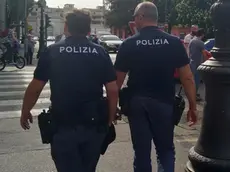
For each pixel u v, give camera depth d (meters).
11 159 4.61
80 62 2.60
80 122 2.61
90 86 2.62
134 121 3.17
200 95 9.59
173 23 34.00
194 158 3.94
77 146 2.62
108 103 2.72
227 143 3.73
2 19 29.17
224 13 3.57
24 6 26.16
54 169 4.29
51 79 2.63
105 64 2.67
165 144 3.19
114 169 4.31
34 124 6.37
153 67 3.11
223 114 3.71
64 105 2.60
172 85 3.20
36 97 2.70
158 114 3.12
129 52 3.15
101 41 35.34
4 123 6.45
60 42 2.69
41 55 2.67
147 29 3.21
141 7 3.24
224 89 3.67
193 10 31.64
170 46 3.13
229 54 3.61
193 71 8.52
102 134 2.68
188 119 3.46
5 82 11.50
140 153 3.18
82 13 2.71
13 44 15.85
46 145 5.20
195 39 8.53
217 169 3.72
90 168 2.71
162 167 3.16
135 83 3.17
